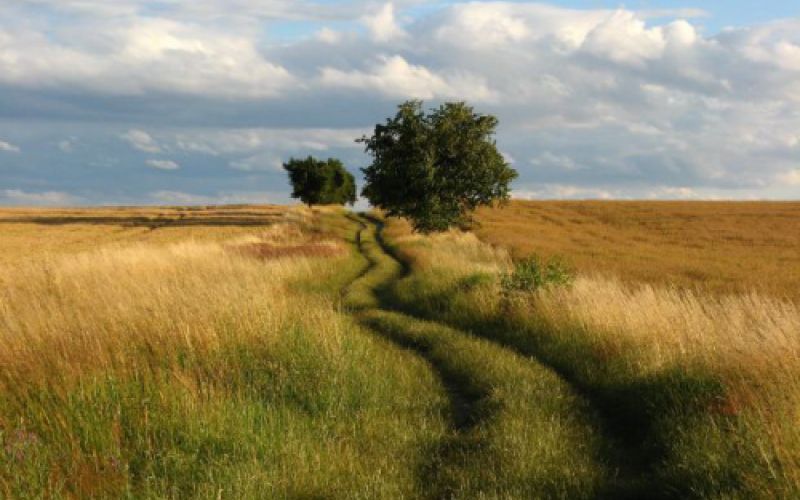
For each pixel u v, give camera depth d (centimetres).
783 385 703
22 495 518
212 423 672
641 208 8575
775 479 539
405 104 4716
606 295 1385
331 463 645
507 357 1184
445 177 4672
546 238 5019
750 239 5216
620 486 634
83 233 6006
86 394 694
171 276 1731
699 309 1175
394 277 2883
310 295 1992
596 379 1027
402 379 1020
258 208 11900
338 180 10056
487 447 706
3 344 821
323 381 863
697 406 780
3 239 5178
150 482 565
